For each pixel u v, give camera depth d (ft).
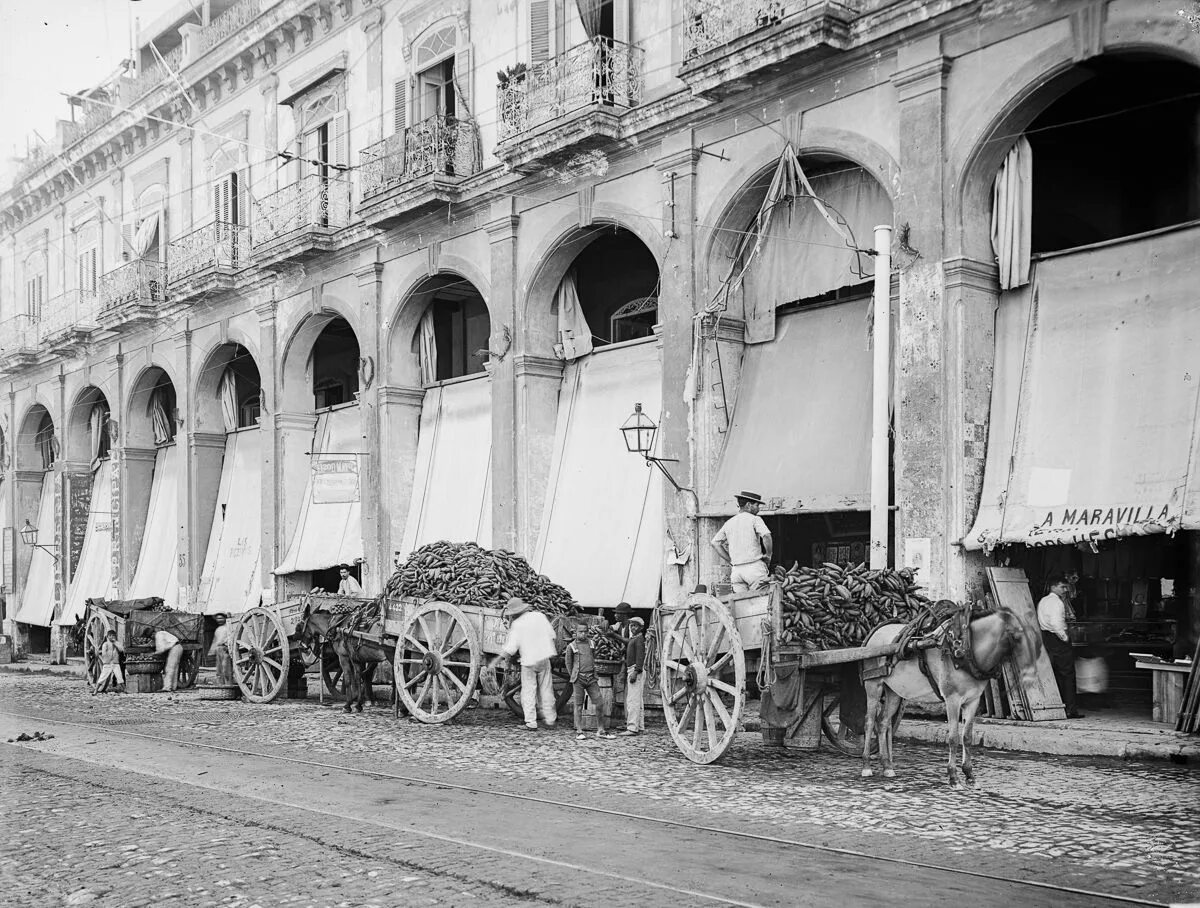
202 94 106.73
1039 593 54.95
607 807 33.19
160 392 117.08
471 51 79.30
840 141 56.54
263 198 92.89
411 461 85.40
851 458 57.62
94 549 124.06
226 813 32.48
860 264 58.44
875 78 55.26
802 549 64.59
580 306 74.59
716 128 62.85
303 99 94.68
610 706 49.65
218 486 107.14
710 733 40.88
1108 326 49.85
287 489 95.09
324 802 34.19
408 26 84.58
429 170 77.92
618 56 67.05
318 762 42.70
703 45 60.49
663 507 64.69
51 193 132.05
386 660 59.21
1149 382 47.98
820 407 60.13
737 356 64.54
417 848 27.73
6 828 31.14
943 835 29.09
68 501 126.41
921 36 53.11
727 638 40.29
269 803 34.09
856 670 40.16
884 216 58.18
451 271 80.12
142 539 116.16
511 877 24.91
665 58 65.82
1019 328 52.44
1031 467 50.52
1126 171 60.59
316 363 103.76
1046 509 49.37
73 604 123.85
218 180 104.88
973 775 36.45
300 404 95.91
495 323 75.92
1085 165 59.82
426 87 84.07
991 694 48.49
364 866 26.11
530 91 71.36
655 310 74.74
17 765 42.78
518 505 73.87
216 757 44.21
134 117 114.01
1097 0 47.01
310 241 88.33
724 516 62.34
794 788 35.83
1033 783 36.40
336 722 56.18
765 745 43.96
